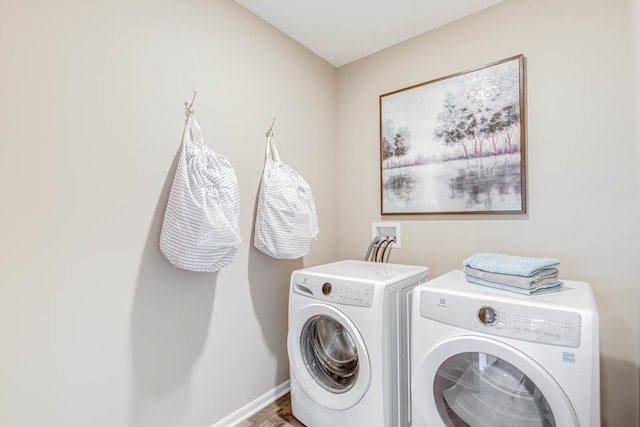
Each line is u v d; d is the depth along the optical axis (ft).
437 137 6.31
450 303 3.88
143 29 4.41
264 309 6.16
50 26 3.61
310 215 6.13
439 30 6.37
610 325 4.68
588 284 4.40
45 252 3.59
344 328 5.14
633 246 4.51
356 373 4.89
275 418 5.72
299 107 6.96
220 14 5.40
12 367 3.39
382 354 4.47
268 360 6.23
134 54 4.31
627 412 4.58
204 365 5.16
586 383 3.08
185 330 4.91
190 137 4.93
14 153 3.38
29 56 3.47
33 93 3.50
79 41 3.82
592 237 4.82
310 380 5.31
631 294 4.53
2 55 3.31
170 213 4.39
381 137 7.13
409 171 6.71
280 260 6.50
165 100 4.65
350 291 4.74
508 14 5.55
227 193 4.66
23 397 3.46
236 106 5.64
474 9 5.84
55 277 3.66
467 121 5.93
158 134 4.57
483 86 5.75
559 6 5.07
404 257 6.86
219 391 5.38
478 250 5.89
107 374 4.09
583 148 4.88
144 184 4.42
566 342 3.16
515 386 3.57
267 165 5.97
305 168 7.11
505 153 5.51
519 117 5.36
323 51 7.32
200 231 4.31
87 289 3.91
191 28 4.98
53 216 3.64
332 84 7.93
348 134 7.83
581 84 4.89
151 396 4.52
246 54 5.82
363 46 7.11
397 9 5.85
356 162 7.68
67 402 3.76
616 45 4.63
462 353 3.75
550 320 3.28
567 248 5.01
